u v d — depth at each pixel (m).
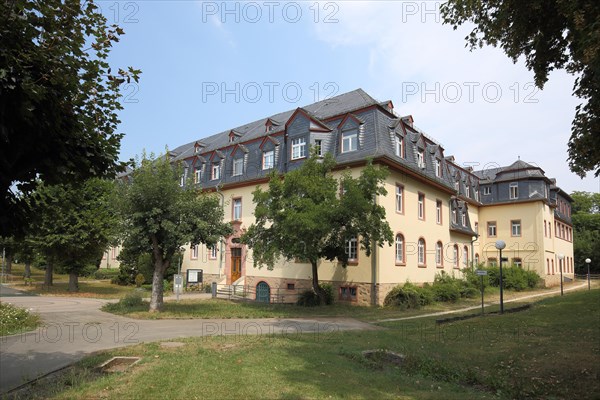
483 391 6.75
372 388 6.26
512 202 38.88
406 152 24.23
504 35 8.84
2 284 29.69
